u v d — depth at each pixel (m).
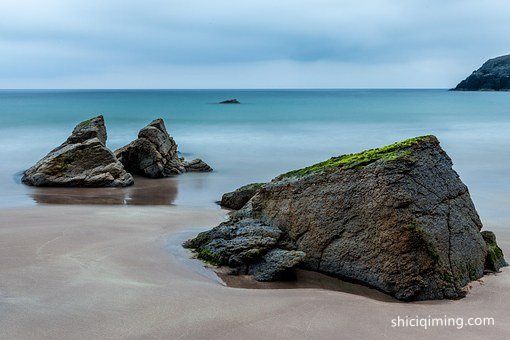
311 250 13.91
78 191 26.67
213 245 14.86
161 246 15.84
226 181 30.44
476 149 44.34
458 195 14.25
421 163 13.60
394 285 12.20
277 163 37.91
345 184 13.98
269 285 12.88
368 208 13.27
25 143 49.66
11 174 31.84
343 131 63.94
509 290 12.40
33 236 16.52
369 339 9.80
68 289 12.00
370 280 12.70
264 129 66.00
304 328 10.24
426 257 12.22
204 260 14.51
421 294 11.98
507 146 46.50
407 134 60.31
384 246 12.69
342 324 10.46
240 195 22.38
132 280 12.81
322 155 42.69
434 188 13.52
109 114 92.75
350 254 13.24
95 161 28.84
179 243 16.16
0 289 11.89
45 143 49.75
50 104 133.25
